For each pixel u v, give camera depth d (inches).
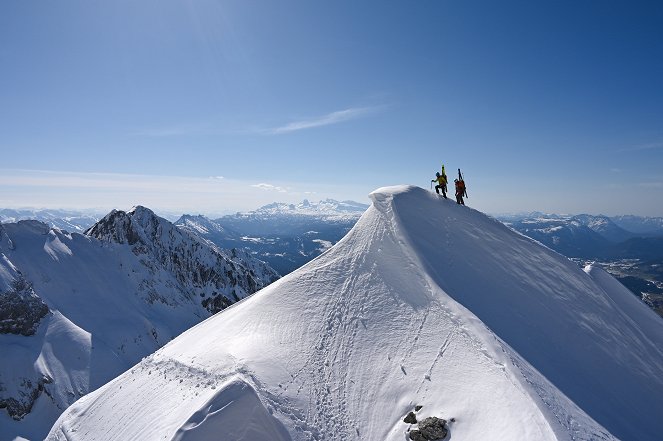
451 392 818.8
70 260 4301.2
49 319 3321.9
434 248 1286.9
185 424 779.4
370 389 914.1
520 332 1015.0
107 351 3302.2
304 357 1020.5
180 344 1344.7
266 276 7805.1
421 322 1027.3
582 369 971.9
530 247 1435.8
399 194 1514.5
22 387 2706.7
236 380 869.2
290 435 819.4
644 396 968.3
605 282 1481.3
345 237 1445.6
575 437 671.1
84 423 1188.5
